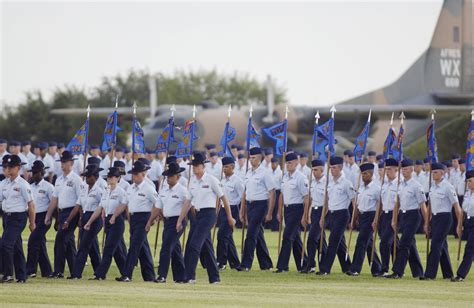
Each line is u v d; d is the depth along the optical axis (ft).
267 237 327.67
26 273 203.00
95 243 215.51
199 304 163.02
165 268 198.90
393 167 220.43
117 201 204.13
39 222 211.00
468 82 531.91
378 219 218.79
